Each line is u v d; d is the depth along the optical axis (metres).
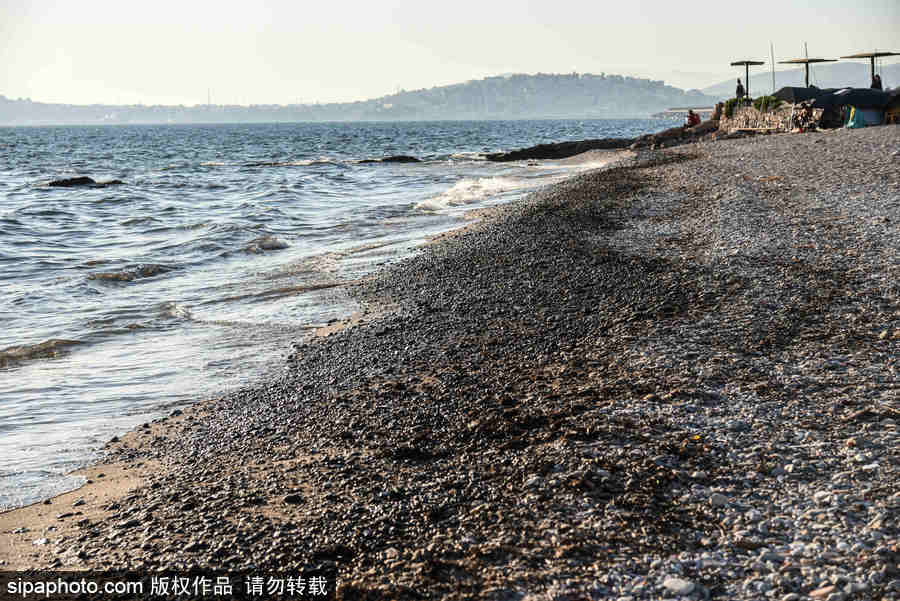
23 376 11.12
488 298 13.93
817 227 17.19
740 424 7.24
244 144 131.62
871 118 54.56
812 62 64.44
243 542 5.92
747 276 13.34
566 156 71.69
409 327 12.52
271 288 16.59
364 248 21.36
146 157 90.88
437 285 15.46
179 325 13.84
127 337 13.15
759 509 5.69
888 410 7.23
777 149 38.75
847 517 5.42
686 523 5.60
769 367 8.84
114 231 26.61
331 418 8.68
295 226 26.97
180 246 22.72
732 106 67.88
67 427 9.18
